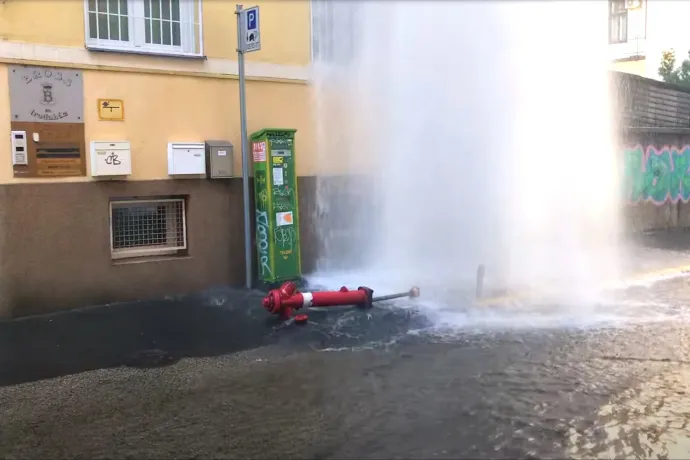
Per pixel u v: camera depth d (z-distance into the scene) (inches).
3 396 178.2
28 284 251.0
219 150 290.0
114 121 267.7
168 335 232.4
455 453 147.0
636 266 379.9
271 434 156.4
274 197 295.4
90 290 265.6
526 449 149.0
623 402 175.8
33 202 250.4
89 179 262.4
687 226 576.1
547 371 199.5
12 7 241.9
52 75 251.9
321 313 262.7
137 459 144.3
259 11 294.7
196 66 286.8
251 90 305.6
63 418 165.2
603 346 224.7
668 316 266.4
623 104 495.2
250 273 298.0
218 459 144.2
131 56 269.6
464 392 182.2
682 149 564.4
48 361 205.2
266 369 200.2
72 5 255.1
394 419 164.7
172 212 291.9
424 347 222.5
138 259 282.0
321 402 175.2
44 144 251.8
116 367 200.7
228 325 245.0
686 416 167.0
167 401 175.8
